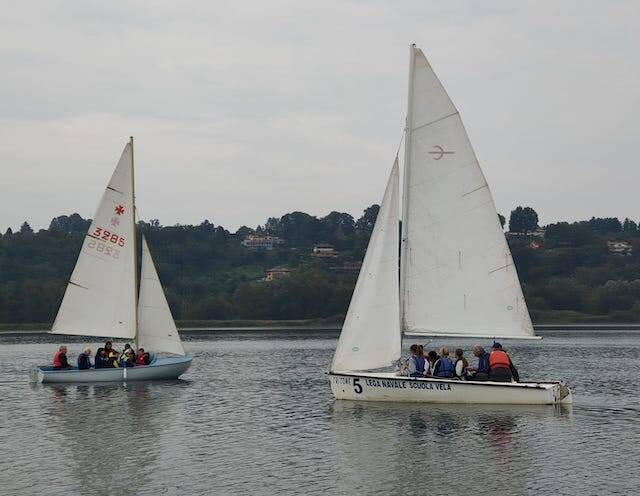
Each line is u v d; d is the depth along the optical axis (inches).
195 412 1417.3
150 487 897.5
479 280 1357.0
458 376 1347.2
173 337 1964.8
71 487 898.7
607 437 1132.5
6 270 7273.6
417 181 1353.3
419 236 1354.6
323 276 7190.0
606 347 3553.2
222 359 2815.0
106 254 1950.1
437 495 859.4
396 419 1253.7
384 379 1364.4
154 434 1206.9
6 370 2359.7
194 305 6875.0
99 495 866.8
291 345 3902.6
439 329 1354.6
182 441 1150.3
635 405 1444.4
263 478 932.0
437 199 1354.6
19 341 4594.0
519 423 1220.5
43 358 2940.5
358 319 1375.5
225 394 1675.7
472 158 1352.1
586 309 6835.6
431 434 1147.3
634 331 5536.4
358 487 890.1
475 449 1059.3
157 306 1964.8
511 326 1353.3
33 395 1660.9
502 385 1328.7
